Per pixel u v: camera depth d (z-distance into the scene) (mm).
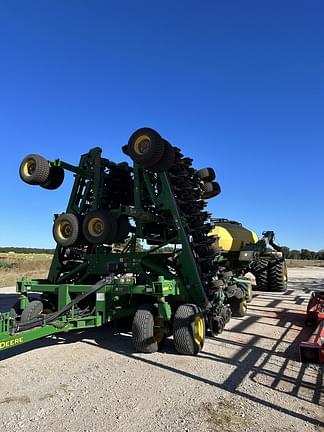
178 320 6426
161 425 3867
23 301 7477
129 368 5715
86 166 8438
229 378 5273
